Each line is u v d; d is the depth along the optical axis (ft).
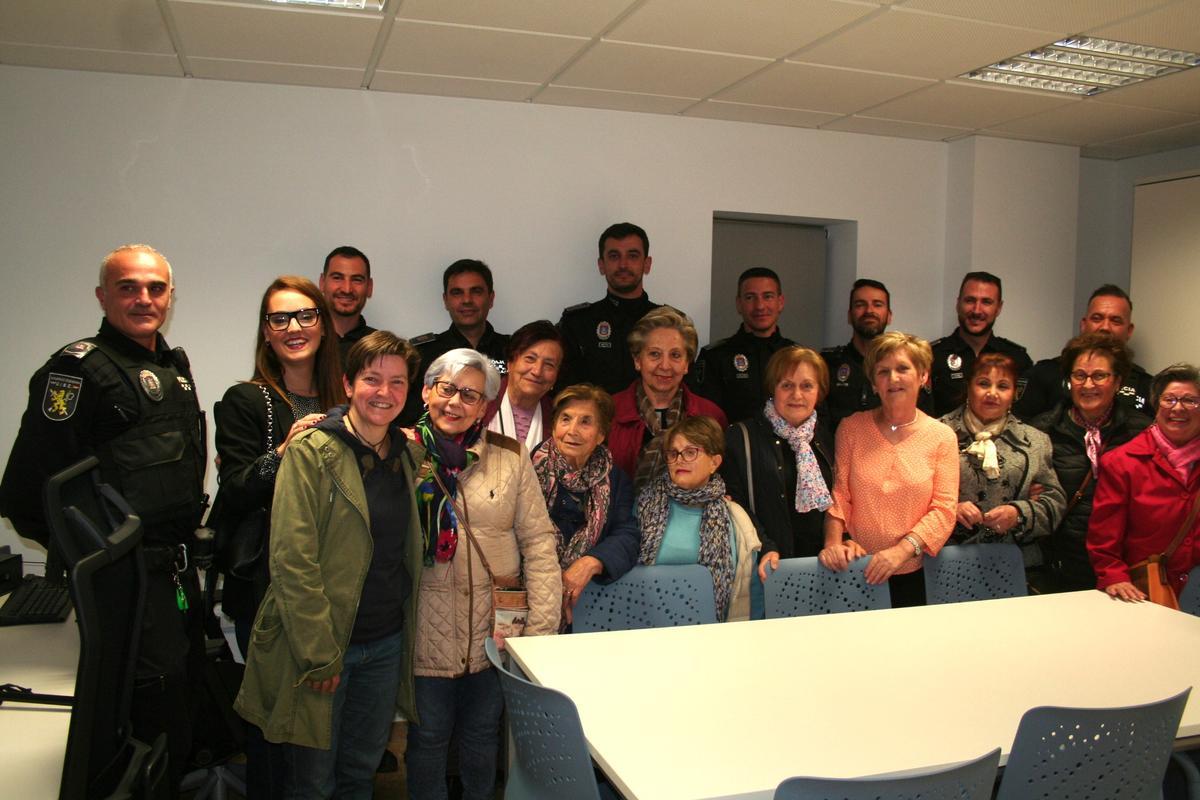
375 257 12.71
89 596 4.32
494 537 7.03
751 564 8.30
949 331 15.76
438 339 12.16
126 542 4.84
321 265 12.48
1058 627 7.28
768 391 9.36
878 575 8.43
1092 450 9.67
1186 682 6.12
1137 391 11.92
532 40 10.27
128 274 6.83
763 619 7.91
